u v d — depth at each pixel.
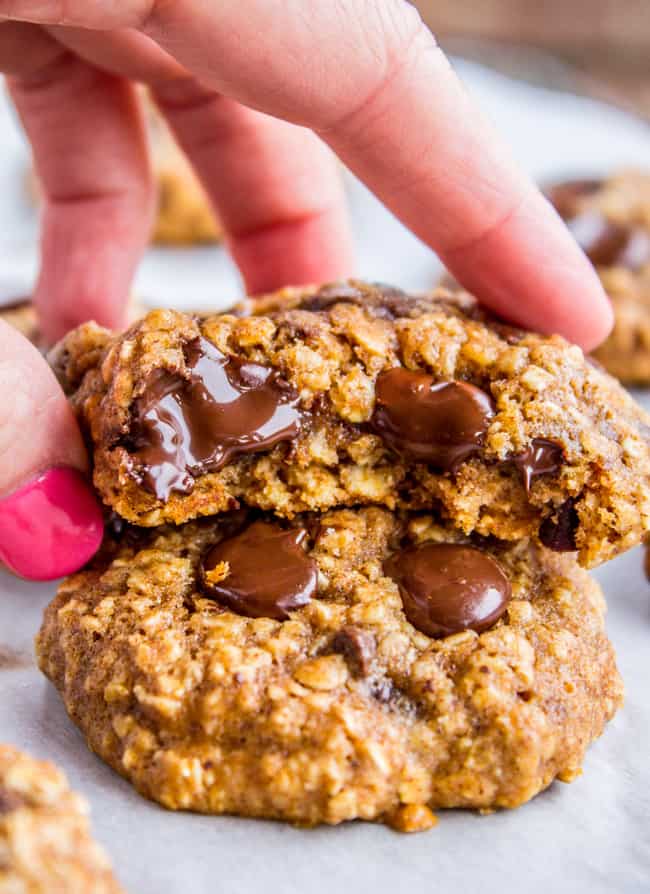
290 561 0.21
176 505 0.21
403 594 0.21
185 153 0.28
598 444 0.21
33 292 0.30
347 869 0.20
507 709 0.20
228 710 0.20
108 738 0.20
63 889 0.17
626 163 0.45
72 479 0.22
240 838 0.20
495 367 0.22
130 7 0.20
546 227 0.23
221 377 0.21
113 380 0.21
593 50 0.55
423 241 0.24
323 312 0.22
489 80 0.51
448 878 0.20
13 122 0.49
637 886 0.20
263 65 0.21
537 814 0.21
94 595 0.22
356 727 0.20
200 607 0.21
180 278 0.40
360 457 0.22
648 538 0.26
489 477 0.21
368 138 0.22
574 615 0.22
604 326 0.24
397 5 0.22
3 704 0.22
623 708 0.23
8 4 0.20
